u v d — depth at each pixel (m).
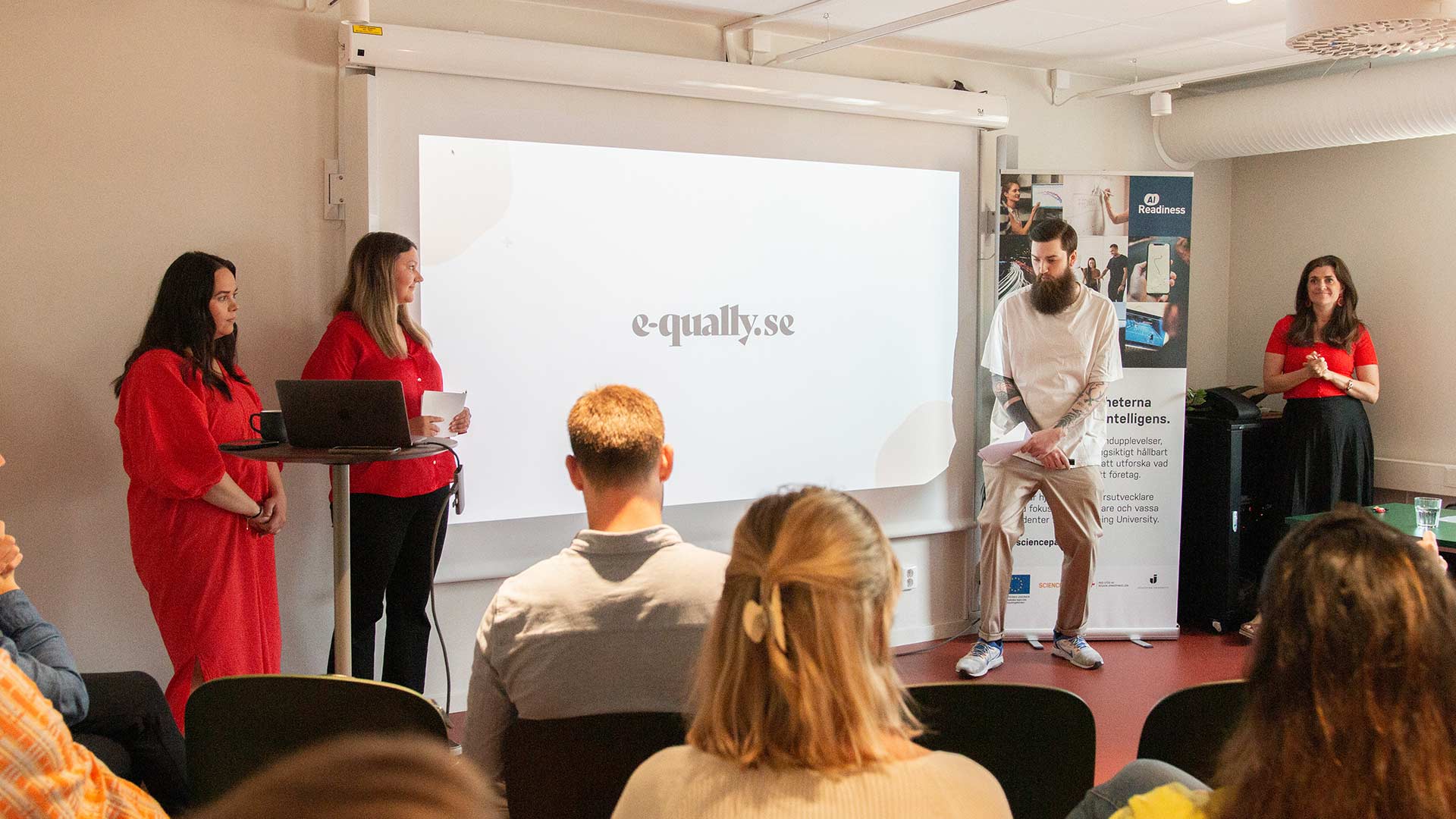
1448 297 5.36
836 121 4.63
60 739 1.40
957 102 4.82
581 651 1.67
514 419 4.05
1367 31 2.70
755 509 1.17
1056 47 4.98
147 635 3.62
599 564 1.71
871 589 1.08
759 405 4.55
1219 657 4.84
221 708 1.78
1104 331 4.70
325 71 3.74
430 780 0.56
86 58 3.42
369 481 3.50
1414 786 0.96
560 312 4.11
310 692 1.75
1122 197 4.89
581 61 3.99
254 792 0.56
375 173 3.75
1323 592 1.03
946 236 4.95
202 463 2.96
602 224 4.17
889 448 4.88
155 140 3.52
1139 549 5.04
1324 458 5.11
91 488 3.52
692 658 1.67
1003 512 4.64
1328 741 0.99
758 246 4.50
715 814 1.04
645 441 1.77
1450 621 1.01
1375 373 5.17
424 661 3.80
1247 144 5.45
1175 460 5.00
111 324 3.51
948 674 4.62
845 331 4.73
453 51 3.77
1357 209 5.71
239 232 3.66
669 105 4.27
